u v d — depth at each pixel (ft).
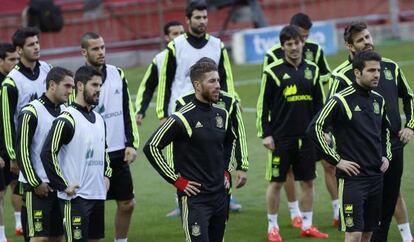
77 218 63.93
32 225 67.15
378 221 66.69
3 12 229.86
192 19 84.74
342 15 248.93
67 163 63.77
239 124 66.13
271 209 79.87
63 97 66.69
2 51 81.30
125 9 231.71
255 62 208.33
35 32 74.90
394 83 70.90
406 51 210.59
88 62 72.74
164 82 86.12
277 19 244.63
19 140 65.77
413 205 88.58
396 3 237.66
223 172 62.59
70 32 226.38
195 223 61.21
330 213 88.53
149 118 147.54
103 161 65.46
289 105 78.64
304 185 79.97
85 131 63.87
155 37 229.86
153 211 93.66
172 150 62.18
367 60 63.57
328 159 64.54
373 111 64.85
